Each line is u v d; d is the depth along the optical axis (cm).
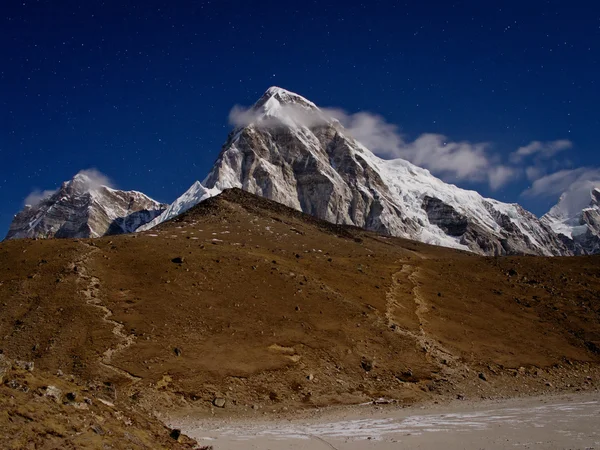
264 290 5819
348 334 5375
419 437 3105
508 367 5572
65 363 4334
